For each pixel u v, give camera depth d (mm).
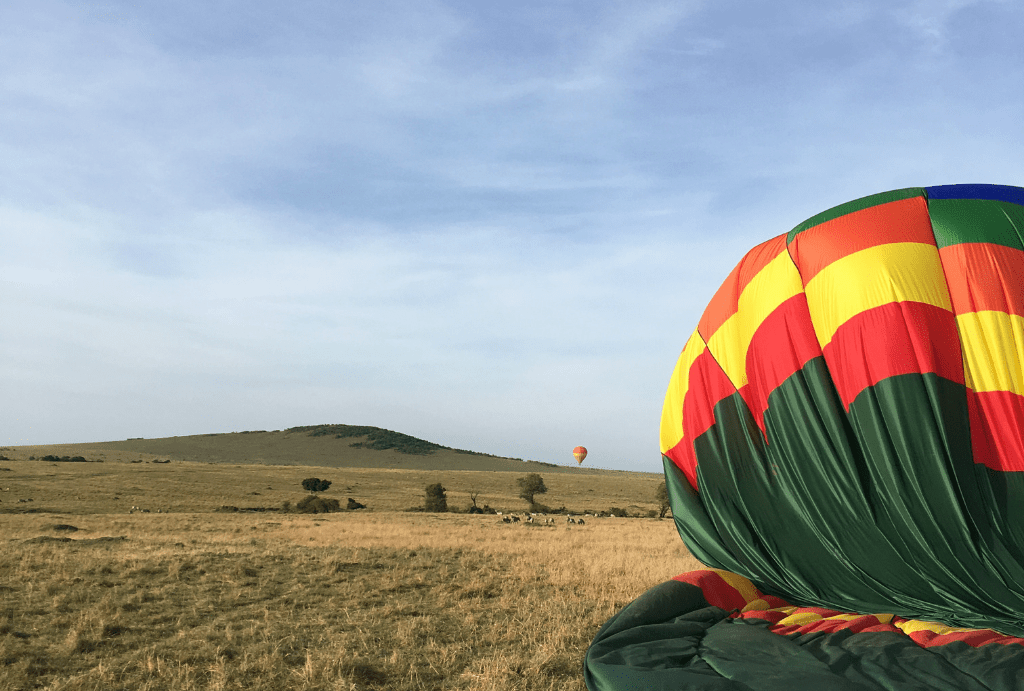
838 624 6578
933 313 7617
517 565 15086
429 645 7781
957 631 6090
